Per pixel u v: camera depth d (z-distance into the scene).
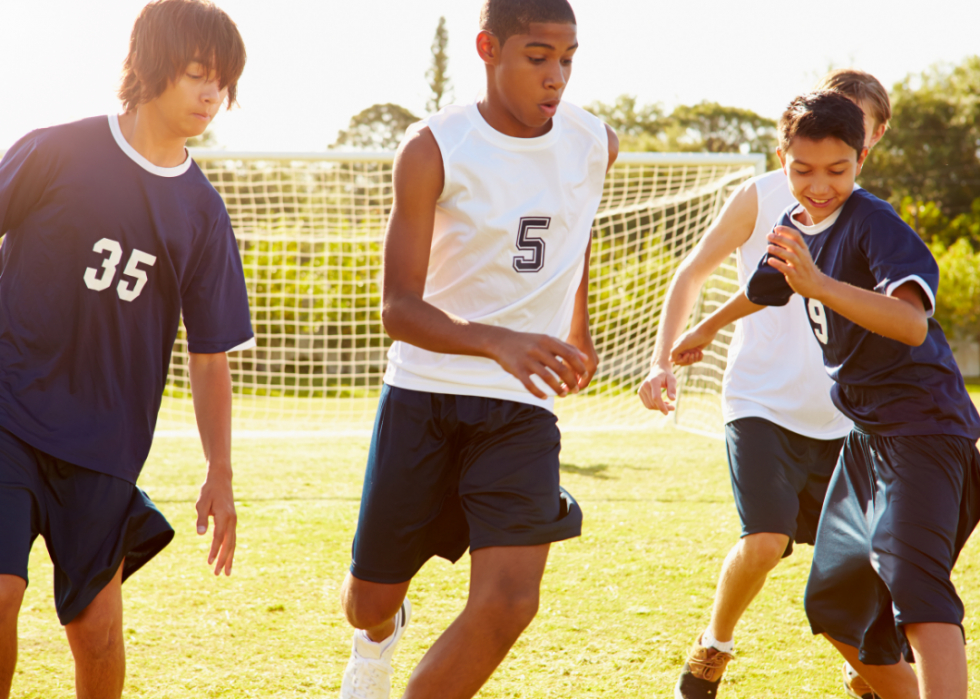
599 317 8.54
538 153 2.01
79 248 1.92
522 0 1.85
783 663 2.75
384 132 44.59
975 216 32.56
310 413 9.59
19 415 1.88
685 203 8.64
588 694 2.51
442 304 2.07
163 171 1.98
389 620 2.22
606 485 5.95
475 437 2.00
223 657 2.78
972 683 2.56
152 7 1.89
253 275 9.49
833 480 2.13
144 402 2.03
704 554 4.09
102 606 1.93
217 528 2.08
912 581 1.81
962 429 1.93
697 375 8.45
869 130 2.59
